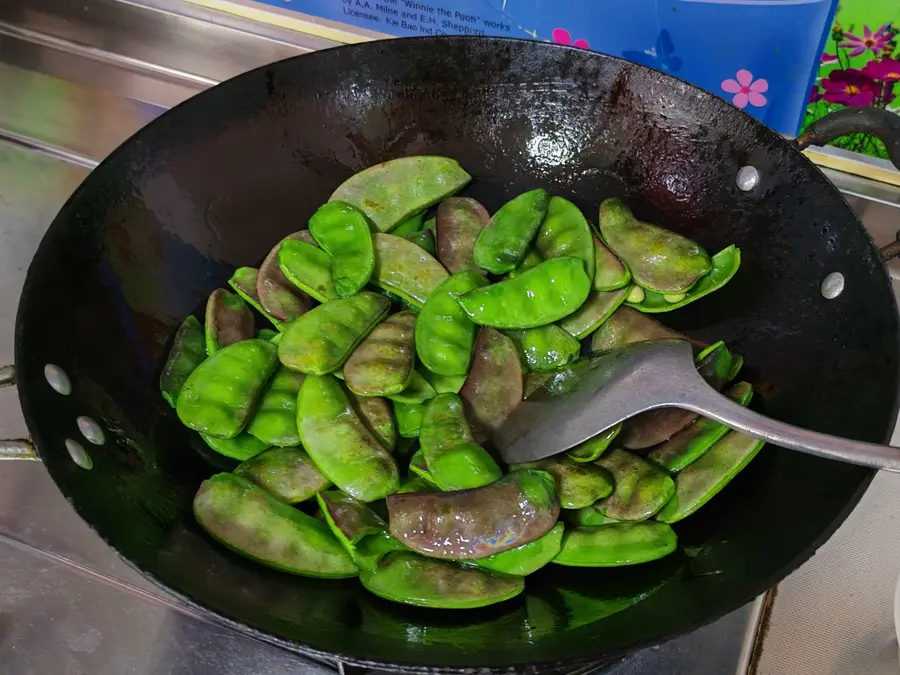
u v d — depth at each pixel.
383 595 0.29
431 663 0.23
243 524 0.30
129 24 0.49
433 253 0.40
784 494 0.30
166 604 0.33
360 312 0.36
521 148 0.41
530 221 0.38
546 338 0.36
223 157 0.37
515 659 0.23
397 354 0.35
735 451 0.31
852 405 0.30
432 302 0.36
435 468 0.31
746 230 0.36
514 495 0.29
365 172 0.40
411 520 0.29
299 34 0.48
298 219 0.41
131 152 0.34
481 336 0.35
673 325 0.39
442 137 0.41
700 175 0.37
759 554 0.28
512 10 0.42
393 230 0.40
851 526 0.36
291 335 0.34
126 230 0.34
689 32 0.39
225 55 0.49
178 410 0.32
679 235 0.38
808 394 0.32
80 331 0.32
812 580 0.35
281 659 0.32
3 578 0.34
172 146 0.35
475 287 0.36
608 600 0.29
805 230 0.34
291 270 0.37
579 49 0.37
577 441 0.31
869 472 0.26
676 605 0.26
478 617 0.28
